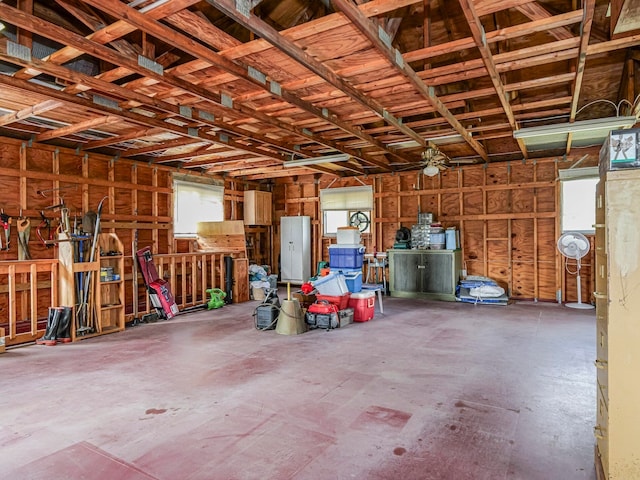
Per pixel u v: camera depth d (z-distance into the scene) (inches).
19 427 101.9
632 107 177.8
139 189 274.2
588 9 106.0
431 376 136.9
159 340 187.8
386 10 105.9
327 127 213.8
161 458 87.6
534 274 284.5
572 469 82.7
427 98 160.7
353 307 224.4
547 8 157.1
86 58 152.7
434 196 319.3
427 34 132.9
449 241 292.4
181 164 305.7
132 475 81.4
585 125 194.1
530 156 288.8
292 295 239.5
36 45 136.0
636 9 113.4
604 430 72.0
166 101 166.9
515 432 98.3
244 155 276.8
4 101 164.6
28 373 142.3
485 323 216.8
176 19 107.3
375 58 135.0
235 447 92.0
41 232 222.2
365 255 340.2
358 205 349.1
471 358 156.5
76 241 193.3
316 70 130.9
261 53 128.1
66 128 199.9
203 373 141.5
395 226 335.9
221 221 309.7
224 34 117.3
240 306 277.9
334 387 127.6
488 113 186.7
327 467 83.9
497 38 124.9
